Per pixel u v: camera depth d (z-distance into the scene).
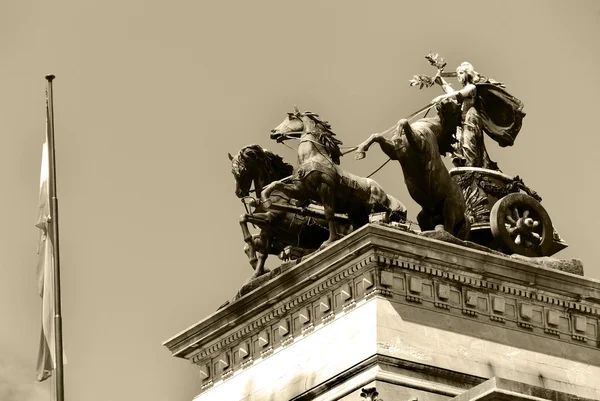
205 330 160.25
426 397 143.88
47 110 154.12
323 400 146.75
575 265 155.62
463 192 161.25
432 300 148.38
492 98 167.50
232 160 159.75
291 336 153.00
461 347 147.88
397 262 147.75
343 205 154.75
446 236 150.75
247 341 157.25
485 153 165.38
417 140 152.75
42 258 150.75
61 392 145.88
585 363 153.25
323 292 150.88
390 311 146.12
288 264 154.38
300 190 153.62
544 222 155.38
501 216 154.00
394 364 144.25
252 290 156.38
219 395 158.38
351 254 147.50
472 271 150.00
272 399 152.12
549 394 132.88
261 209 155.38
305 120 156.50
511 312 151.75
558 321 153.50
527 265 151.88
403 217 156.25
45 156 153.00
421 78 168.88
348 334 147.25
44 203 152.00
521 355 150.25
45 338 148.50
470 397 133.38
